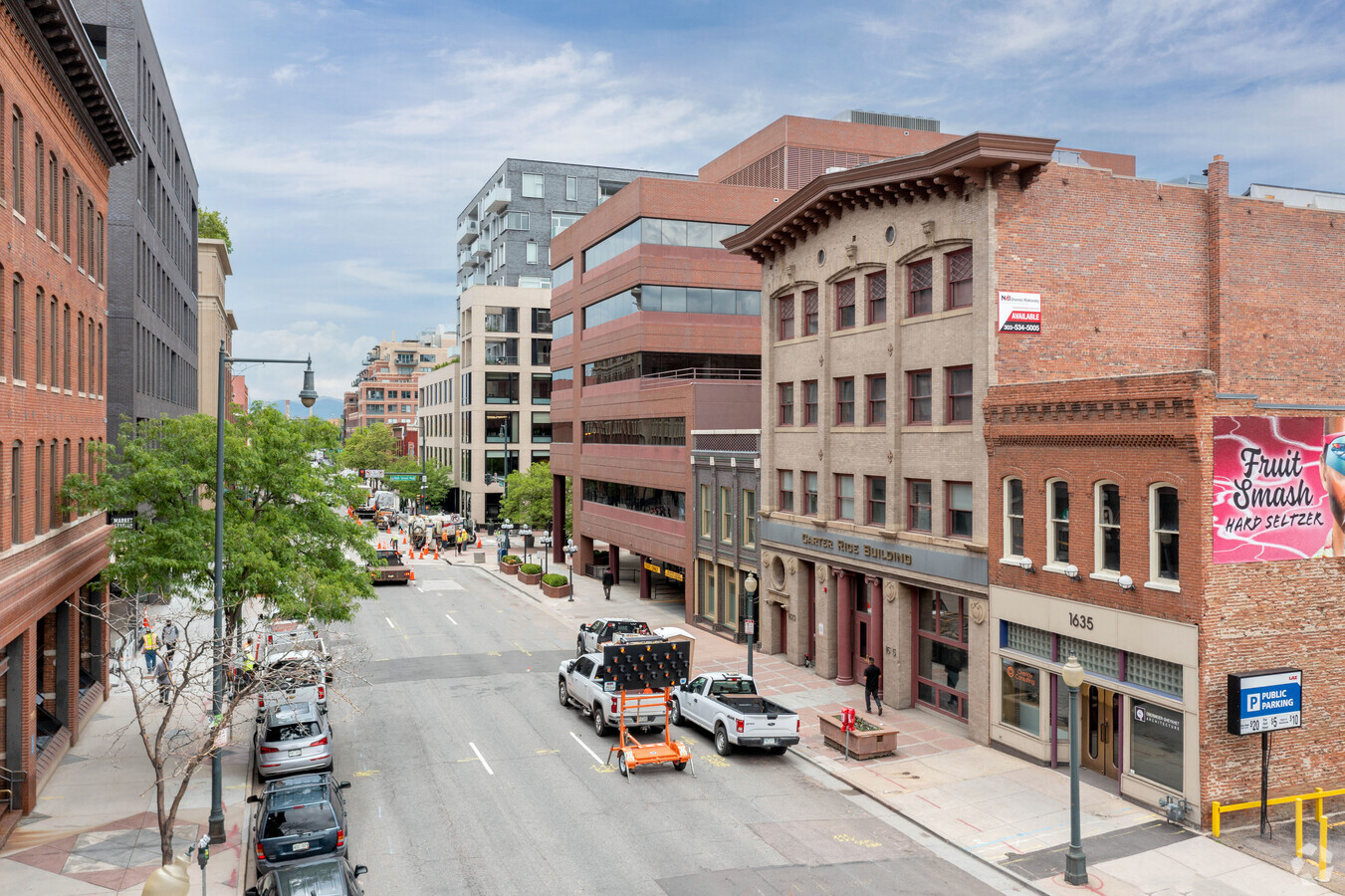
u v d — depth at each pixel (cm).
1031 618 2288
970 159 2403
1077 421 2145
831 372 3167
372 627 4147
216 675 1761
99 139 2659
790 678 3175
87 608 2670
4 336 1870
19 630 1905
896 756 2352
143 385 4331
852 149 5434
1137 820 1905
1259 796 1900
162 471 2227
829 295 3172
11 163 1911
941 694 2725
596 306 5431
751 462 3691
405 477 9488
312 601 2362
